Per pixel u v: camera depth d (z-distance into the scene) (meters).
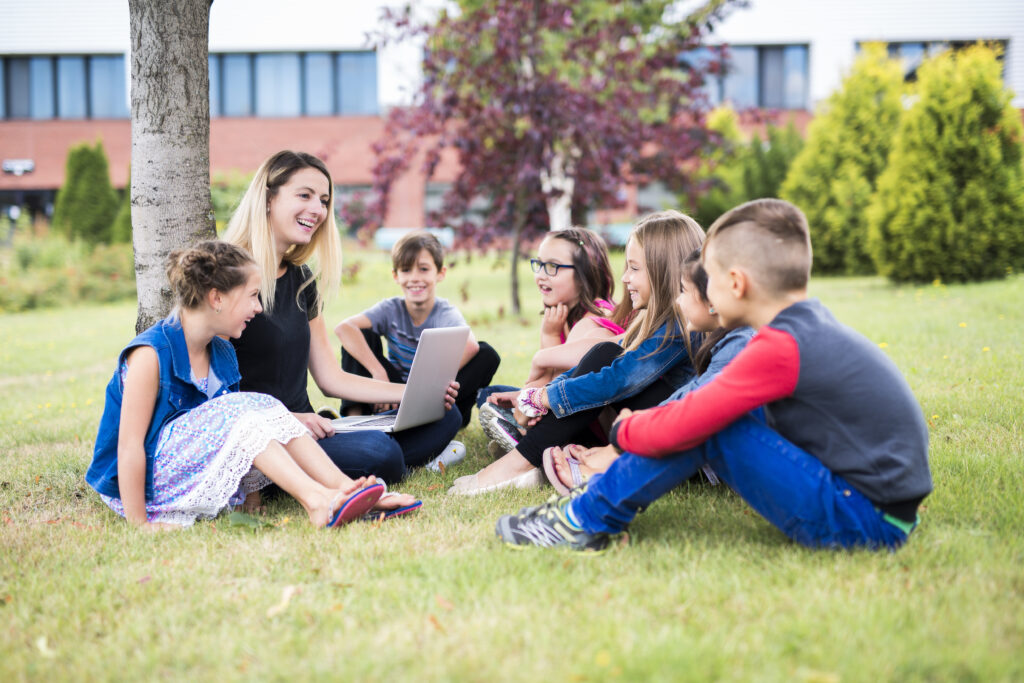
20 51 20.73
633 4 10.27
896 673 1.50
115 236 15.50
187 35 3.28
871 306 7.31
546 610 1.79
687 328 2.60
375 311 3.88
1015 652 1.55
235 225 2.98
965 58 8.94
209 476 2.50
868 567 1.95
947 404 3.63
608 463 2.63
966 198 8.70
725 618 1.73
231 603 1.89
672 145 10.40
